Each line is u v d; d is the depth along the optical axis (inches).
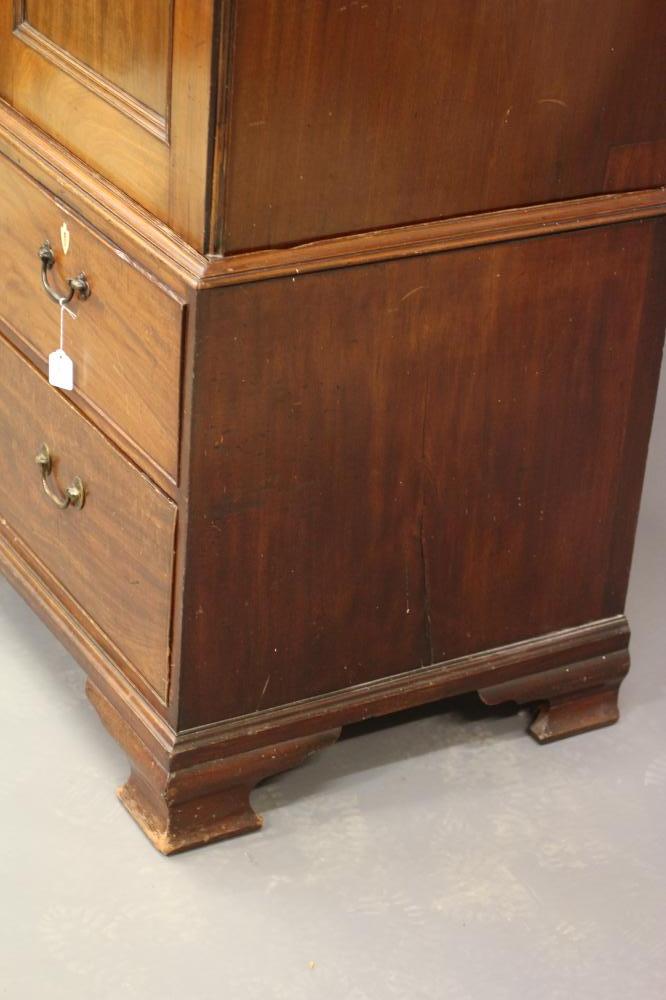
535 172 75.0
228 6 63.1
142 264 71.7
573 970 74.6
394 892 78.6
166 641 77.2
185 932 75.4
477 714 91.8
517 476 82.1
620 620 90.4
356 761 87.4
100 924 75.5
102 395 78.1
